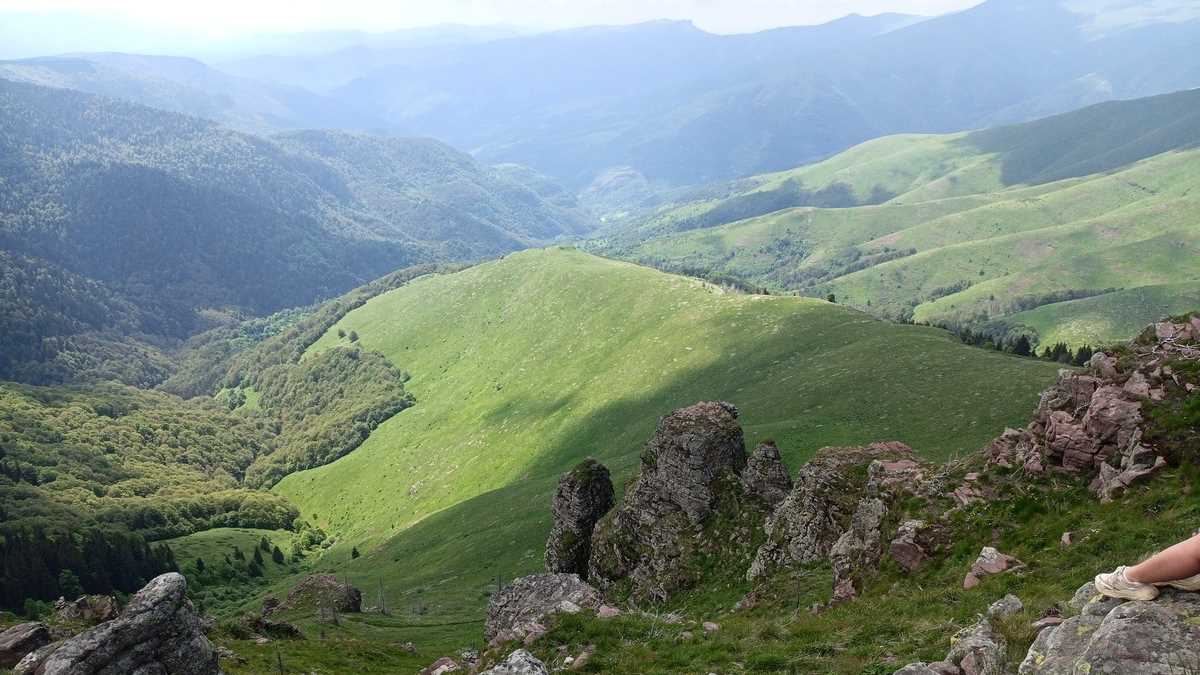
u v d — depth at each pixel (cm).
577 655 2642
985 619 1503
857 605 2766
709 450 5719
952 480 3366
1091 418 2995
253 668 5016
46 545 19562
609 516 6469
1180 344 3095
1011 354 15225
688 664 2334
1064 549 2544
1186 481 2559
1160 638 770
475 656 3700
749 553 5050
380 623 10394
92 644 2431
